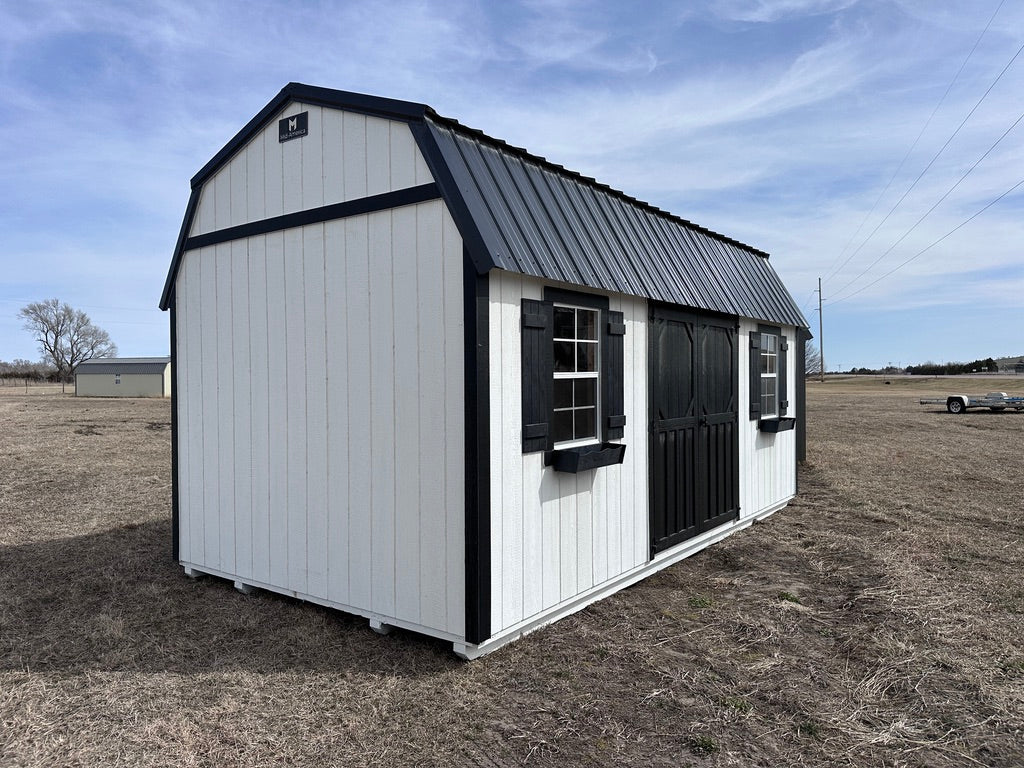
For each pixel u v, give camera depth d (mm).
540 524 4473
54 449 14945
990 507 8672
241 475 5406
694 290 6305
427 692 3666
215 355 5625
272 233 5141
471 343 3900
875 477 11031
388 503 4383
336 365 4691
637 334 5562
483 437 3928
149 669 3998
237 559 5457
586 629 4598
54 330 78000
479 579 3932
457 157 4145
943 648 4215
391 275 4344
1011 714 3406
